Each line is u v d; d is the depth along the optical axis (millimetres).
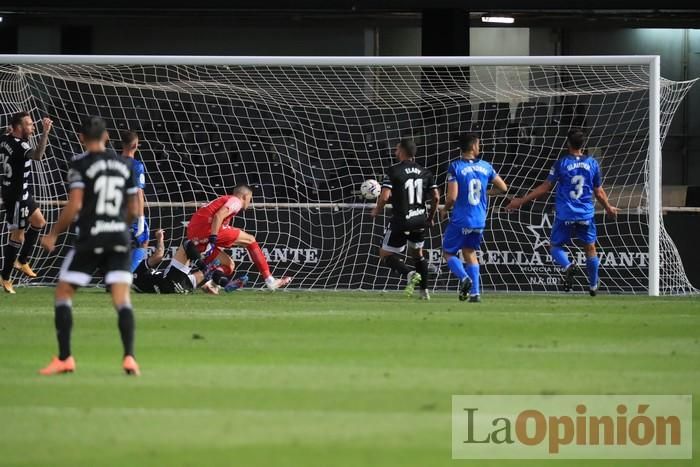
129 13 69688
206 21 73438
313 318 37000
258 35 74812
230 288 48594
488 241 54938
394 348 29578
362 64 52281
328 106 62750
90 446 18562
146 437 19156
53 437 19141
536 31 78875
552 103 66938
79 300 43219
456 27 62594
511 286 54719
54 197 58219
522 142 61500
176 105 63594
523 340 31375
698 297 49125
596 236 54375
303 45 75000
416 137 62312
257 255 49125
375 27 74625
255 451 18266
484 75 71750
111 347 29641
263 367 26234
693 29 78750
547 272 54562
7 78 59594
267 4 61938
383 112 62875
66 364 25219
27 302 42719
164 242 54844
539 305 43250
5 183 47156
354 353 28578
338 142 62219
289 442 18875
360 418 20641
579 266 54250
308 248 54750
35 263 54719
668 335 32844
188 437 19172
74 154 61312
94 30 74875
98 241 24609
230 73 65688
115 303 24859
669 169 80750
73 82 63156
